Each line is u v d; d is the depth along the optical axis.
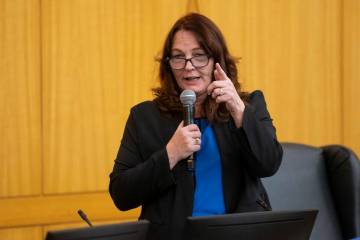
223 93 5.41
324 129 12.03
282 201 6.78
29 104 9.88
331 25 11.98
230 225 4.37
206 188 5.50
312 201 6.89
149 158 5.40
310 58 11.84
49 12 9.94
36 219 10.03
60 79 10.05
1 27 9.68
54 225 10.15
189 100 5.38
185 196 5.43
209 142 5.62
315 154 7.14
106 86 10.33
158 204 5.48
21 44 9.80
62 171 10.13
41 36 9.91
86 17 10.16
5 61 9.72
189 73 5.63
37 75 9.91
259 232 4.45
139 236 4.22
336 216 6.93
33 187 9.97
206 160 5.57
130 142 5.73
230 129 5.66
